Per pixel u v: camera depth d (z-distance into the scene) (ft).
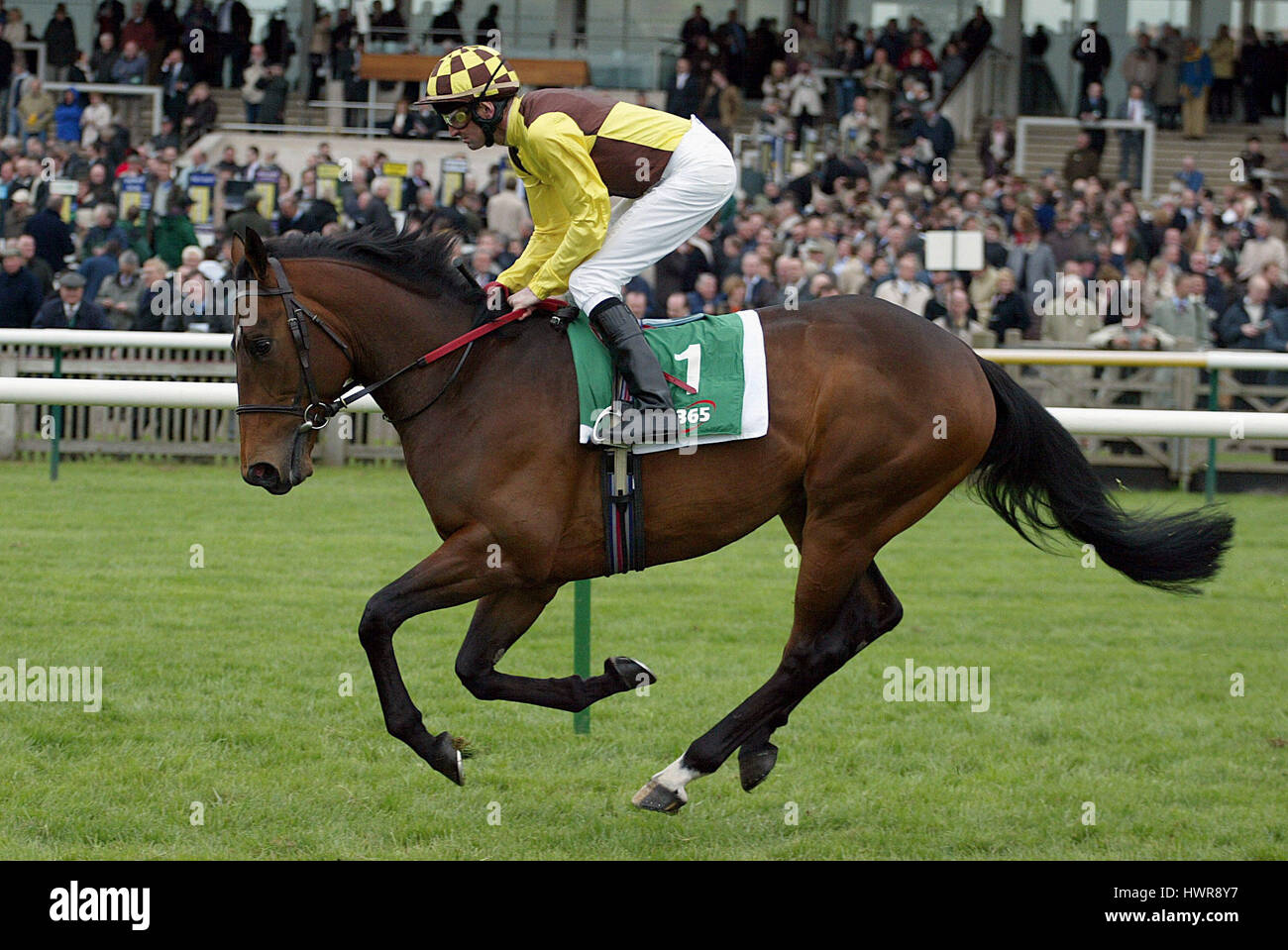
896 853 13.64
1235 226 53.98
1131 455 39.73
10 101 65.77
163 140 63.31
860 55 67.87
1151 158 66.33
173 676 18.89
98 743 16.21
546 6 72.59
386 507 32.83
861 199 51.06
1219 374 38.55
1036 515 15.25
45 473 36.78
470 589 13.69
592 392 13.82
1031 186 60.75
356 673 19.34
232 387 19.39
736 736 14.25
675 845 13.83
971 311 44.39
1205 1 75.36
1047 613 24.09
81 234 48.62
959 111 70.44
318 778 15.24
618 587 25.62
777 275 40.73
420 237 14.66
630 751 16.51
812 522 14.46
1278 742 16.94
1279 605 24.98
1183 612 24.36
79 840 13.46
